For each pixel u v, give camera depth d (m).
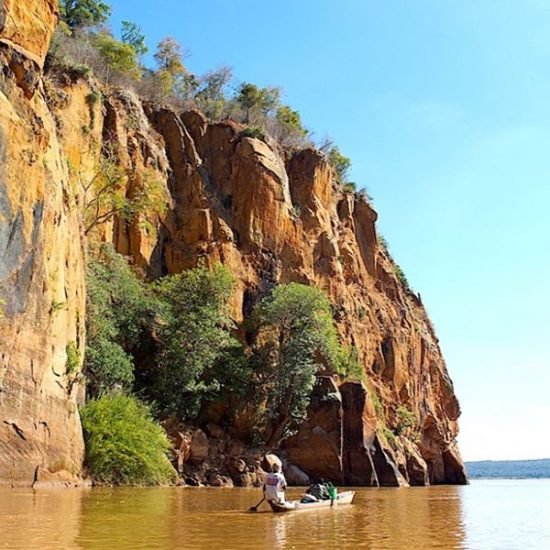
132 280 41.47
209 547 10.27
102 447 27.36
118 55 55.12
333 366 48.19
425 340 71.44
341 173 70.06
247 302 49.44
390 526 14.63
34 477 22.75
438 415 72.25
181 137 52.88
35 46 27.27
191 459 37.41
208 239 49.22
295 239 54.47
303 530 13.25
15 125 24.23
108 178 42.06
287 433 43.16
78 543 10.09
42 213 25.06
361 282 63.19
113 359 34.25
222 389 42.22
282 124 63.31
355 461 45.06
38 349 24.08
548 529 14.87
